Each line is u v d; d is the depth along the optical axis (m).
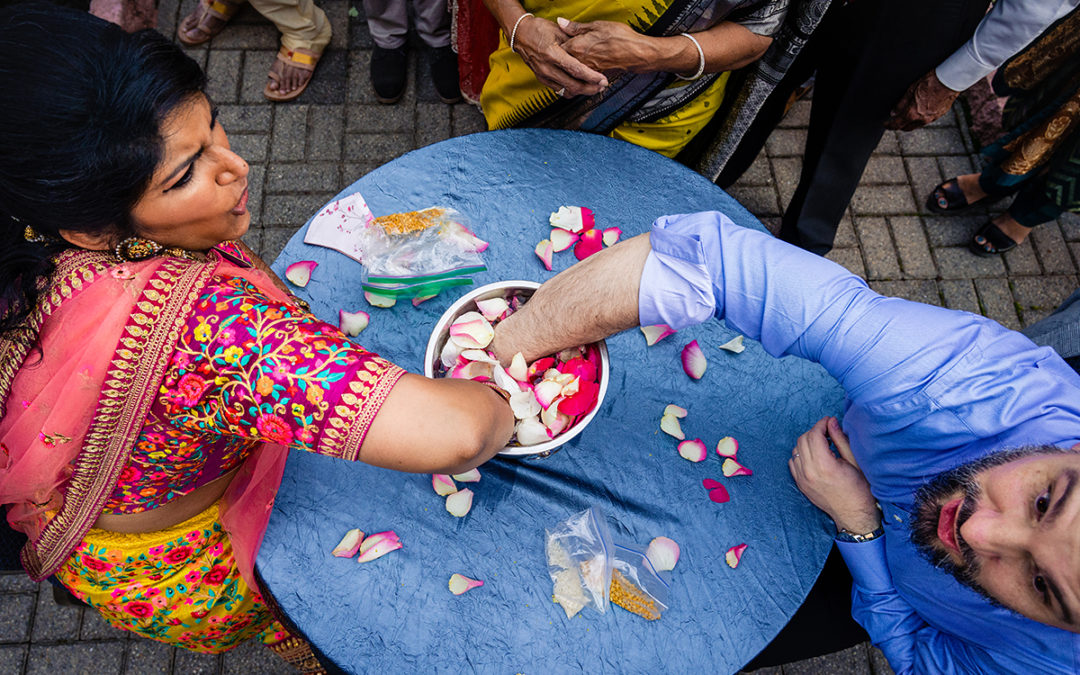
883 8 1.61
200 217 0.86
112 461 0.96
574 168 1.51
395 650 1.11
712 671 1.13
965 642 1.15
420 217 1.33
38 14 0.70
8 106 0.67
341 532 1.17
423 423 0.85
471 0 1.98
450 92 2.56
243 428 0.90
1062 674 1.00
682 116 1.77
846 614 1.48
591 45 1.49
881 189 2.57
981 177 2.37
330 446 0.87
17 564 1.43
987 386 0.99
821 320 1.04
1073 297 1.41
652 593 1.16
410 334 1.33
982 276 2.49
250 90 2.57
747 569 1.20
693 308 1.09
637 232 1.45
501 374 1.10
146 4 2.67
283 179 2.46
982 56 1.63
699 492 1.25
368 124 2.55
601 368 1.16
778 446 1.29
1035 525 0.87
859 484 1.20
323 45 2.56
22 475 0.95
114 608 1.29
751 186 2.57
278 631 1.52
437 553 1.17
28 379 0.88
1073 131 1.95
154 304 0.85
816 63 1.85
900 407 1.03
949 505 1.00
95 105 0.68
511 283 1.20
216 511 1.27
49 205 0.75
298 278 1.36
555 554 1.17
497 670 1.11
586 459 1.26
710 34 1.53
